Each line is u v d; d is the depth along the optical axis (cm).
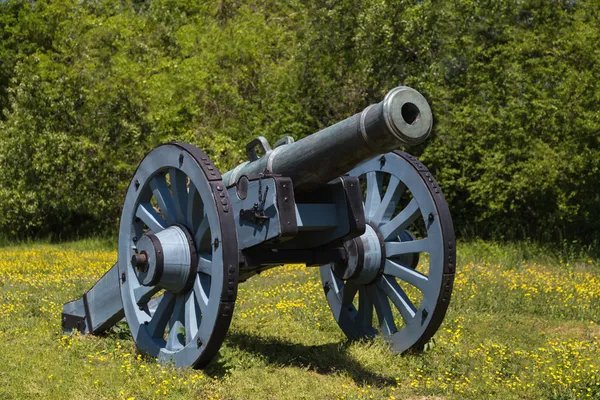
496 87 1839
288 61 2177
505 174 1816
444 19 1897
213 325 566
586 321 930
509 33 1852
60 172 2261
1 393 540
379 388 610
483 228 1953
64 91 2227
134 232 669
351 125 533
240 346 727
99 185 2262
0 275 1282
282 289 1102
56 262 1571
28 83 2252
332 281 761
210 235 600
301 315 895
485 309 983
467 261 1516
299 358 696
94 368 615
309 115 2106
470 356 702
